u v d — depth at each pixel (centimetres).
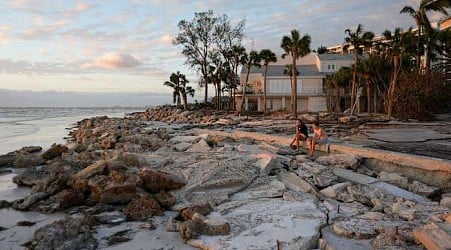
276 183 1108
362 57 6825
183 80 7738
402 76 4231
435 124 3083
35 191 1059
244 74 7181
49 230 718
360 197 974
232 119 4269
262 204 933
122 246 705
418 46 4197
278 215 837
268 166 1216
